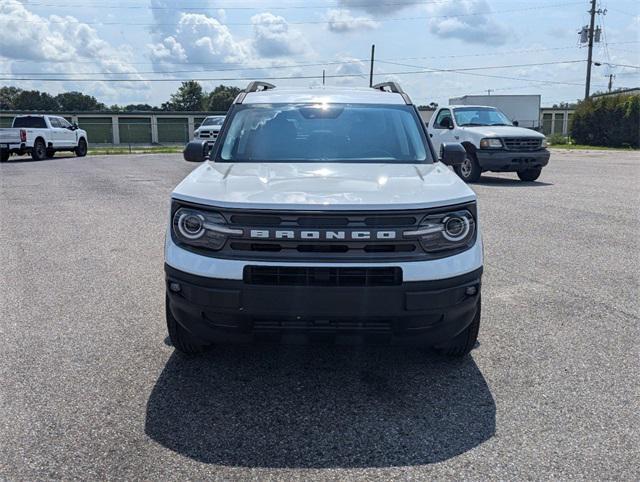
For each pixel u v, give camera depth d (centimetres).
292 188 355
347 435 315
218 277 328
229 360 410
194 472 281
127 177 1644
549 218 929
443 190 357
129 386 369
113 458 292
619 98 3853
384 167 423
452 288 335
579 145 4019
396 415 336
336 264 323
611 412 338
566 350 425
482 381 378
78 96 10975
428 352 423
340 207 326
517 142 1377
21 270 639
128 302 530
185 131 5488
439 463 290
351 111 497
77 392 361
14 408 340
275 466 287
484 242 759
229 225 331
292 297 324
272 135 470
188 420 329
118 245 761
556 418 331
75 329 464
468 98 4538
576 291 559
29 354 416
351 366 402
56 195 1248
